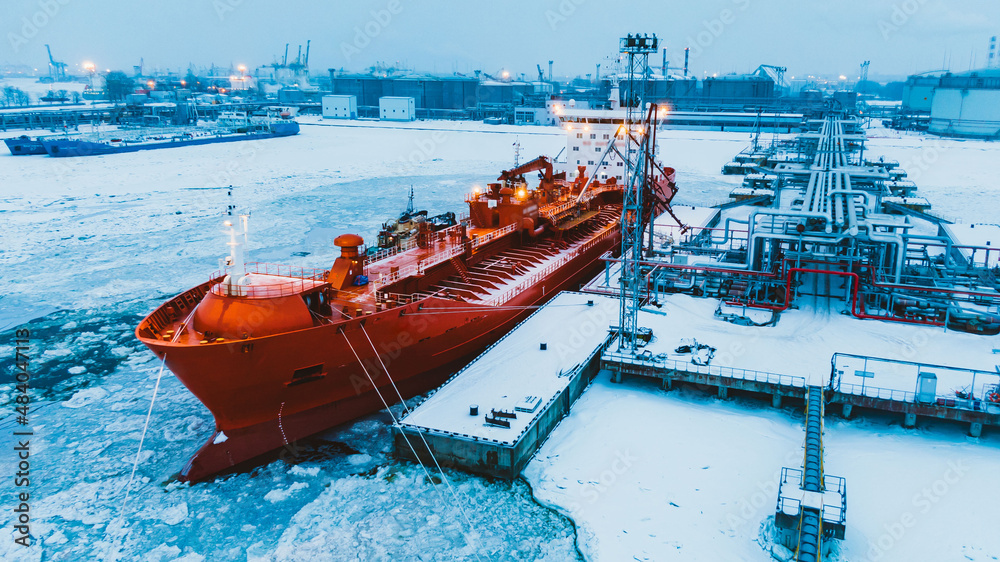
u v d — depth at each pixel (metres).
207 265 40.47
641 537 15.06
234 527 16.00
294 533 15.72
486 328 25.39
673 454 18.23
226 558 14.91
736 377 20.84
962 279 29.91
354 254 23.05
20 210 57.59
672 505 16.14
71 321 30.34
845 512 14.66
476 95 193.00
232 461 18.41
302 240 47.59
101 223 52.75
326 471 18.31
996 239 39.25
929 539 14.55
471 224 35.31
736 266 30.77
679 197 67.88
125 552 15.11
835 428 19.55
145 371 25.06
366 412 21.36
